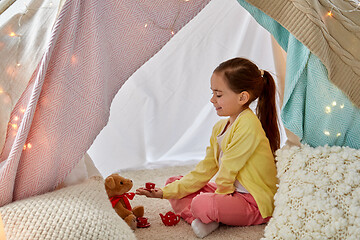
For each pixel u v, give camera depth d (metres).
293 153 1.55
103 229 1.31
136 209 1.73
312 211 1.41
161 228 1.67
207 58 2.34
